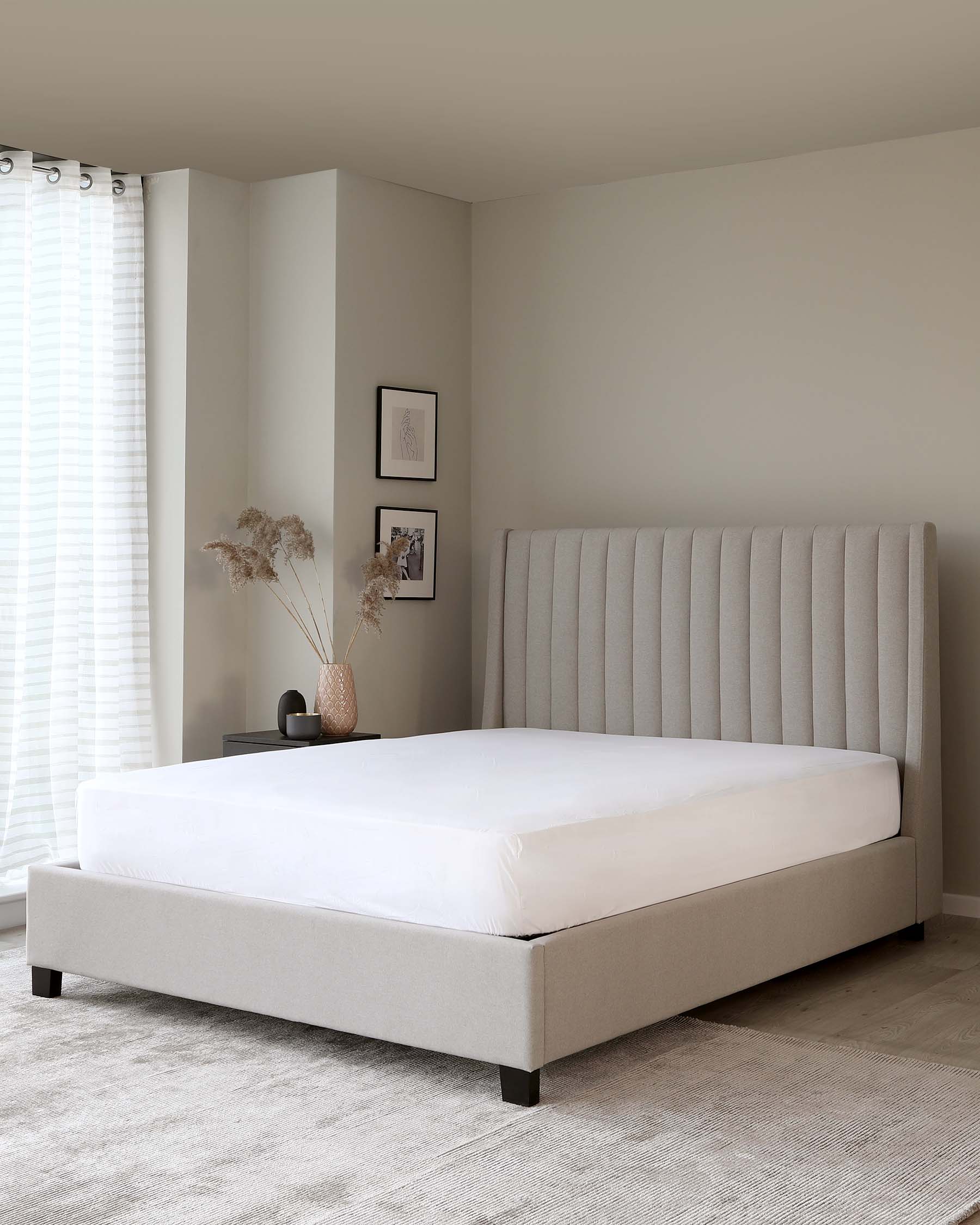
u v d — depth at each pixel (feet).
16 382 16.11
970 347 15.52
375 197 17.70
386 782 11.78
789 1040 11.14
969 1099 9.84
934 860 14.89
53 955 12.19
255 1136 9.11
